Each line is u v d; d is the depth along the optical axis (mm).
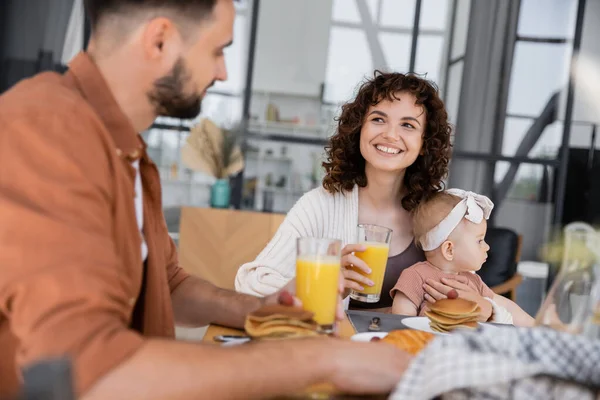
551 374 674
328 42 5852
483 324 1293
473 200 1877
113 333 669
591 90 5738
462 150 5789
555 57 5738
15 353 776
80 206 720
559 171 5754
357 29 5840
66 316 653
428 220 1867
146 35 891
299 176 5848
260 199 5797
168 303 1105
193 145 4922
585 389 668
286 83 5840
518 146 5789
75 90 884
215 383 669
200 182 5656
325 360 762
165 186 5609
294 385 731
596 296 939
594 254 960
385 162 1876
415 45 5824
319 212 1963
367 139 1895
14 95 798
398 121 1869
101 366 641
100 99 902
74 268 673
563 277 973
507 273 2719
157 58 904
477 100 5773
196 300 1242
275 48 5812
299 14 5801
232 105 5789
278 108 5840
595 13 5695
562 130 5758
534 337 731
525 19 5723
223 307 1220
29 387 373
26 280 660
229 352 711
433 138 1939
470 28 5766
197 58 919
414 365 706
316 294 1093
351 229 1950
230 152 4969
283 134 5848
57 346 636
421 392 690
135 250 909
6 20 5527
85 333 649
